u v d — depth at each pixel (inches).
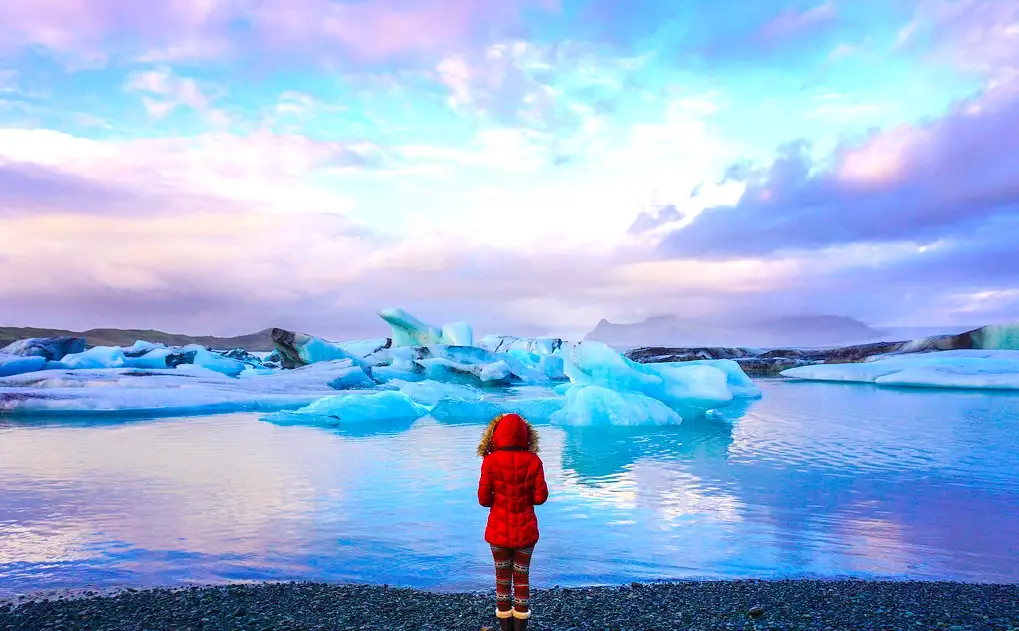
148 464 510.3
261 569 267.0
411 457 546.0
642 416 791.7
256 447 600.4
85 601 222.5
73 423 781.3
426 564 273.1
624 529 327.0
